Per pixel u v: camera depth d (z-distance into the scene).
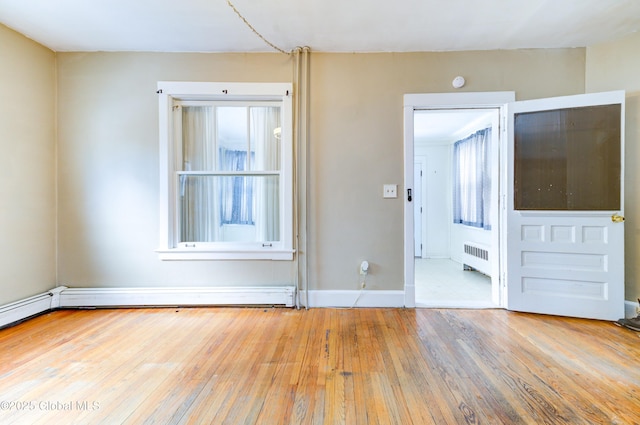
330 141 2.75
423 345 2.02
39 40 2.52
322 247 2.78
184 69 2.73
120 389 1.54
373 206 2.76
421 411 1.38
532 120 2.55
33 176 2.54
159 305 2.72
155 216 2.76
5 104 2.34
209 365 1.77
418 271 4.52
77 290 2.70
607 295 2.39
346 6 2.09
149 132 2.73
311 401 1.45
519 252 2.60
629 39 2.44
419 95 2.71
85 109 2.72
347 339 2.12
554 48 2.64
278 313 2.62
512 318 2.49
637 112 2.42
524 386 1.56
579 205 2.44
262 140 2.84
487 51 2.67
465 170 4.87
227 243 2.83
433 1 2.04
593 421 1.31
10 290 2.38
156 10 2.13
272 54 2.73
